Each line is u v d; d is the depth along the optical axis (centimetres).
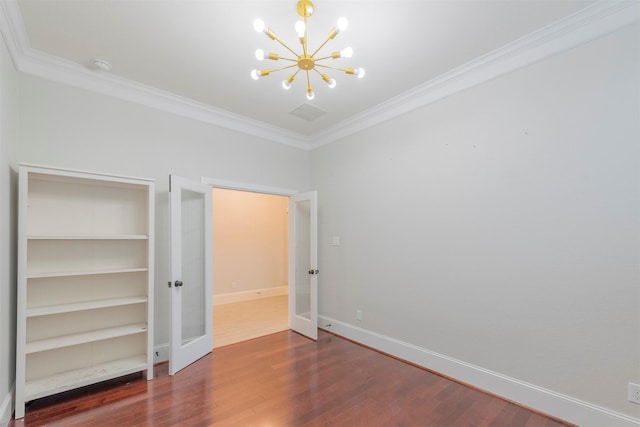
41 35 224
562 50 220
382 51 246
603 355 200
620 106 197
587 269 207
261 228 648
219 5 196
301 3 192
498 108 254
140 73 278
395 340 328
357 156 383
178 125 333
